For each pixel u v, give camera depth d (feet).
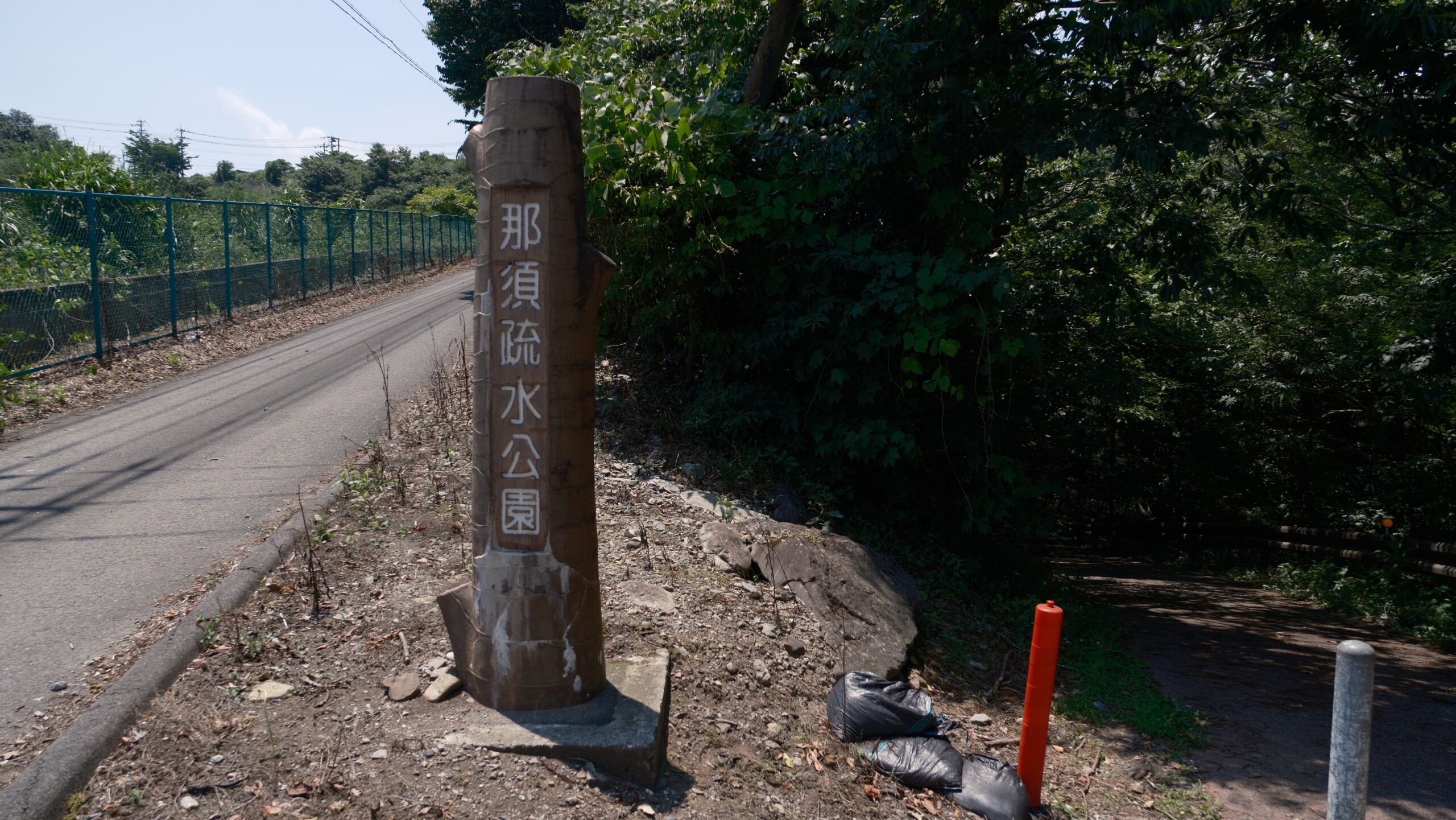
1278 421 47.88
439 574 15.47
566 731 10.78
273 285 48.93
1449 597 28.89
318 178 215.72
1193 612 30.66
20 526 17.37
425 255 83.56
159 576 15.19
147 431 25.07
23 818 8.63
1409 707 19.57
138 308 35.63
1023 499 27.78
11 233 33.73
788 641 16.46
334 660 12.38
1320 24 21.61
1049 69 23.27
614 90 24.61
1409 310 35.24
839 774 13.04
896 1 24.63
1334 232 30.55
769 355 25.31
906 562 24.63
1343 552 36.70
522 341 10.52
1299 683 21.18
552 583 10.94
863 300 23.24
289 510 18.54
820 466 26.03
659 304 25.58
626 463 23.76
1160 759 16.44
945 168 24.04
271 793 9.48
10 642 12.58
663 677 12.37
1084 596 29.35
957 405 26.45
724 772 11.84
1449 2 20.22
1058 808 13.93
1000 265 24.90
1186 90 25.03
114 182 45.34
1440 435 41.04
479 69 81.76
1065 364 31.09
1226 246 37.04
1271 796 15.05
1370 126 22.07
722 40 33.06
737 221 23.99
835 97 25.89
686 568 18.07
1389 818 14.24
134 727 10.36
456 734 10.66
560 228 10.36
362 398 29.32
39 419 26.07
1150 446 58.65
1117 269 28.53
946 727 15.92
